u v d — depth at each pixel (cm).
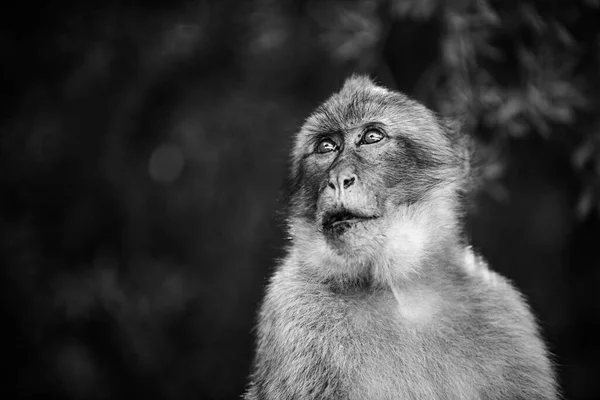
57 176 1619
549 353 815
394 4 1126
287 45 1443
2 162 1591
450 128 879
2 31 1562
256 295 1608
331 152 816
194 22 1503
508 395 736
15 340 1534
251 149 1566
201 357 1602
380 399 716
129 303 1547
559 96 1081
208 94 1576
